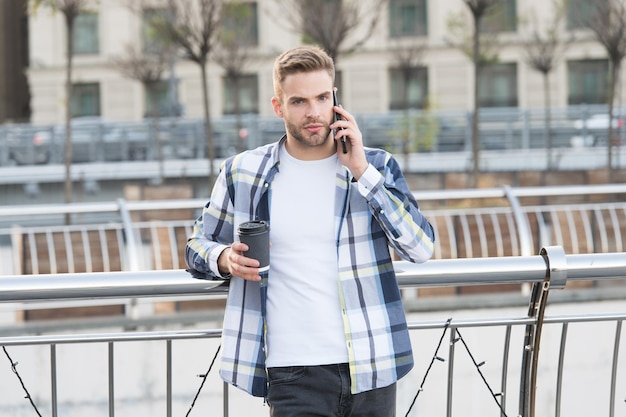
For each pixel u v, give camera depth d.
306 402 3.12
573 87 32.78
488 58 25.23
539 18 32.09
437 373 7.79
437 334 8.84
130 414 6.96
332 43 17.05
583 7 26.03
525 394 3.76
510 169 22.59
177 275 3.43
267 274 3.13
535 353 3.71
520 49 32.78
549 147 23.16
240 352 3.19
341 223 3.14
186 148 24.72
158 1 17.16
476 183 15.33
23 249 9.35
